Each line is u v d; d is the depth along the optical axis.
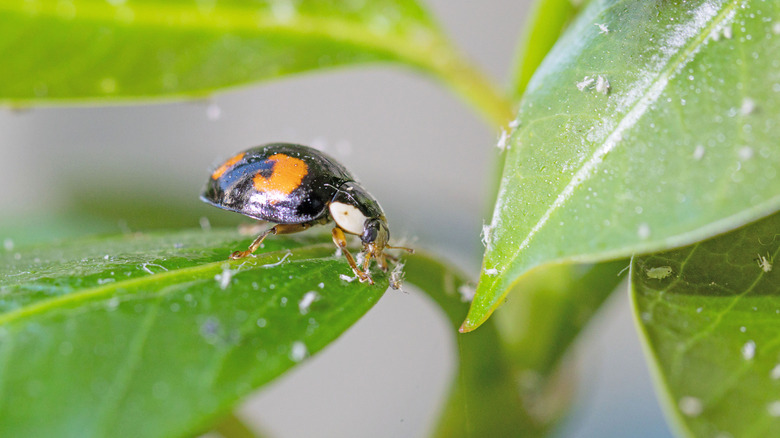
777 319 0.05
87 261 0.06
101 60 0.06
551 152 0.05
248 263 0.06
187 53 0.06
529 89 0.06
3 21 0.06
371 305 0.06
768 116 0.05
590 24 0.06
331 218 0.06
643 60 0.05
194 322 0.05
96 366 0.05
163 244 0.06
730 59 0.05
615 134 0.05
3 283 0.06
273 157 0.06
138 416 0.05
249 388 0.05
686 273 0.06
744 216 0.05
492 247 0.05
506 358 0.06
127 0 0.06
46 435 0.05
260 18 0.06
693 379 0.05
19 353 0.05
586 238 0.05
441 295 0.06
